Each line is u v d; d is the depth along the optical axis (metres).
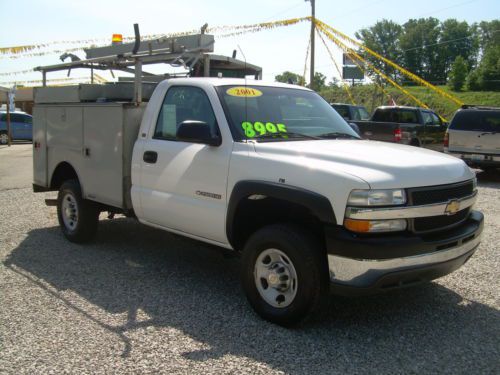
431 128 16.69
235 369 3.44
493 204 9.67
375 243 3.65
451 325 4.18
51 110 6.75
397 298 4.76
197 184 4.74
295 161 4.06
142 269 5.60
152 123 5.37
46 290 4.92
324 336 3.95
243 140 4.53
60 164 6.76
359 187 3.68
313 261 3.87
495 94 83.31
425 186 3.90
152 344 3.79
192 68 6.23
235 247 4.58
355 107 19.19
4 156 19.38
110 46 7.11
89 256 6.07
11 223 7.77
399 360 3.59
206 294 4.85
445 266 4.00
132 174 5.50
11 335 3.93
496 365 3.53
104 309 4.46
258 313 4.25
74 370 3.41
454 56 100.31
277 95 5.21
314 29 23.55
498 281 5.22
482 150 13.15
